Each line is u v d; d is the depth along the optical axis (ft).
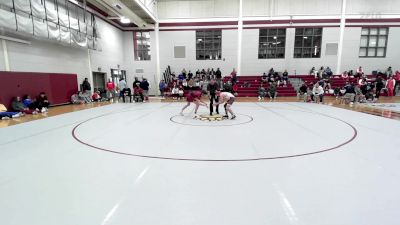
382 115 28.53
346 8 58.70
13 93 30.27
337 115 28.63
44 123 23.86
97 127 21.88
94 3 46.06
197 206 8.33
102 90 52.54
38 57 34.96
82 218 7.66
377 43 59.88
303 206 8.27
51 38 35.40
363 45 60.03
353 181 10.24
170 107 37.32
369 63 60.34
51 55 37.63
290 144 15.96
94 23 48.26
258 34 61.16
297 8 59.88
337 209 8.07
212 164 12.29
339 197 8.87
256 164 12.26
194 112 31.22
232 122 24.02
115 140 17.17
